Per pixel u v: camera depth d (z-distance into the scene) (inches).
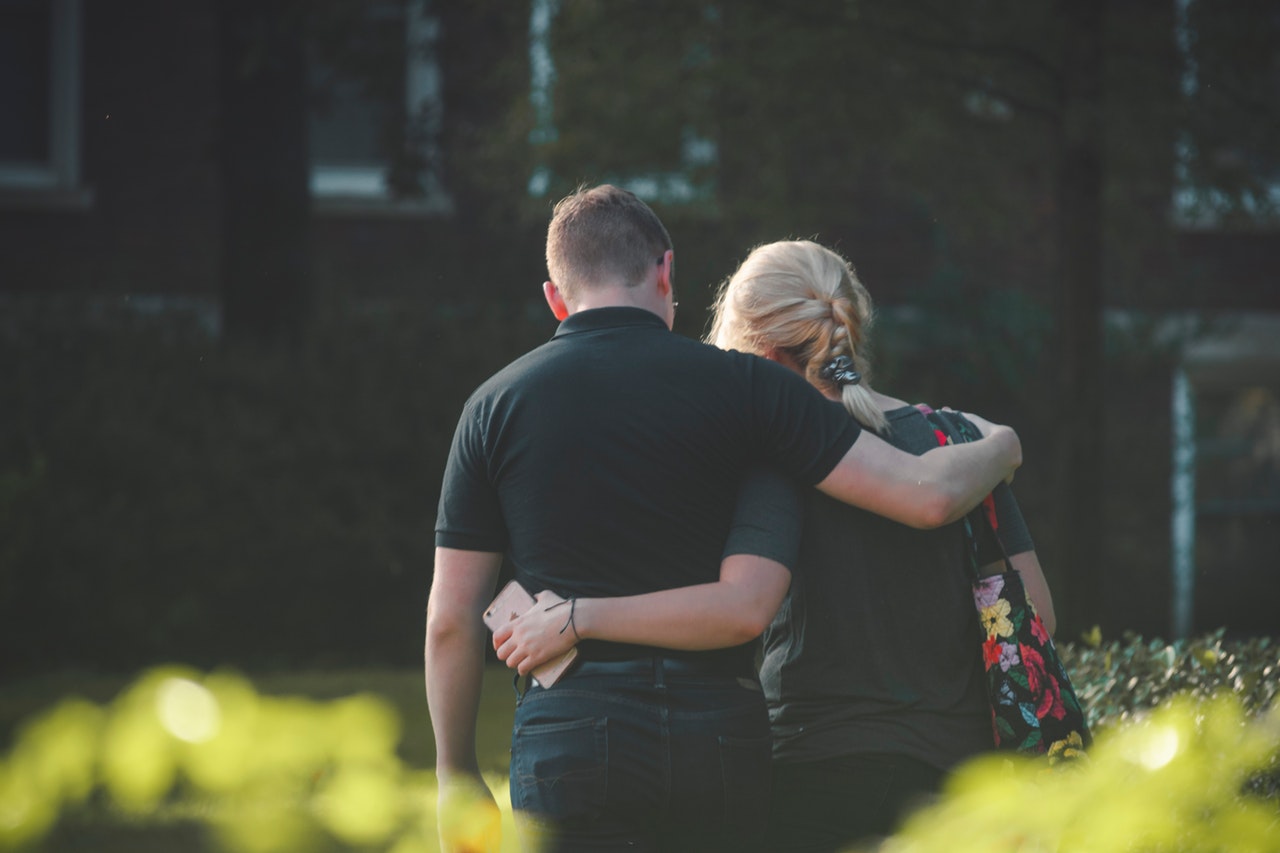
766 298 335.0
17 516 1143.6
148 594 1229.1
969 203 1355.8
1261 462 1759.4
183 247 1638.8
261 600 1273.4
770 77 1145.4
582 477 296.2
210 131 1641.2
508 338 1358.3
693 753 286.5
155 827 458.9
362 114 1705.2
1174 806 128.7
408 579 1309.1
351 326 1328.7
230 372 1272.1
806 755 302.4
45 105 1647.4
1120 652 495.8
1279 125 1115.3
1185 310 1700.3
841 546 307.4
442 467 1315.2
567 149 1288.1
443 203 1640.0
